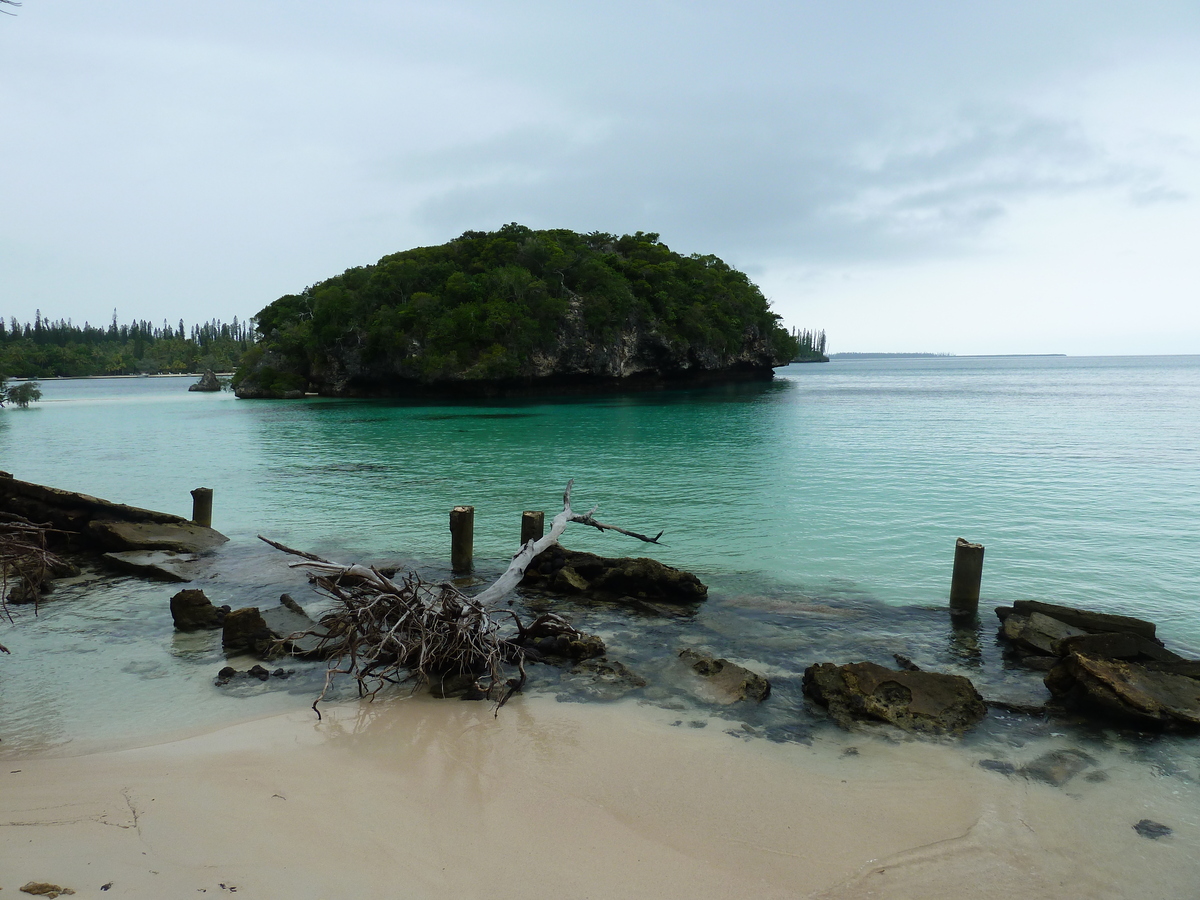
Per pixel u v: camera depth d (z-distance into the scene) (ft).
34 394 217.56
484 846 18.01
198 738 23.75
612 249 322.34
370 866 16.94
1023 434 132.36
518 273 253.44
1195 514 63.62
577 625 35.91
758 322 344.28
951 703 26.32
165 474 86.53
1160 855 18.63
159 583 41.96
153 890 15.34
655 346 279.08
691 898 16.38
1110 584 44.29
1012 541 54.19
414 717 25.73
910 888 17.03
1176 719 25.48
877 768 22.68
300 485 78.38
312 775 21.27
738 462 96.07
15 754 22.52
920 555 50.19
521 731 24.75
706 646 33.22
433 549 50.90
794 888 16.90
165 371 645.51
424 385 242.58
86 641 32.86
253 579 42.73
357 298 259.39
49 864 16.05
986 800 20.98
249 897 15.40
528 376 245.24
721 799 20.67
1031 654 32.30
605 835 18.71
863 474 85.66
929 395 273.75
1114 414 181.47
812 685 27.86
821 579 44.50
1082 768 22.91
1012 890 17.10
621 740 24.18
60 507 50.47
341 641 30.09
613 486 77.36
